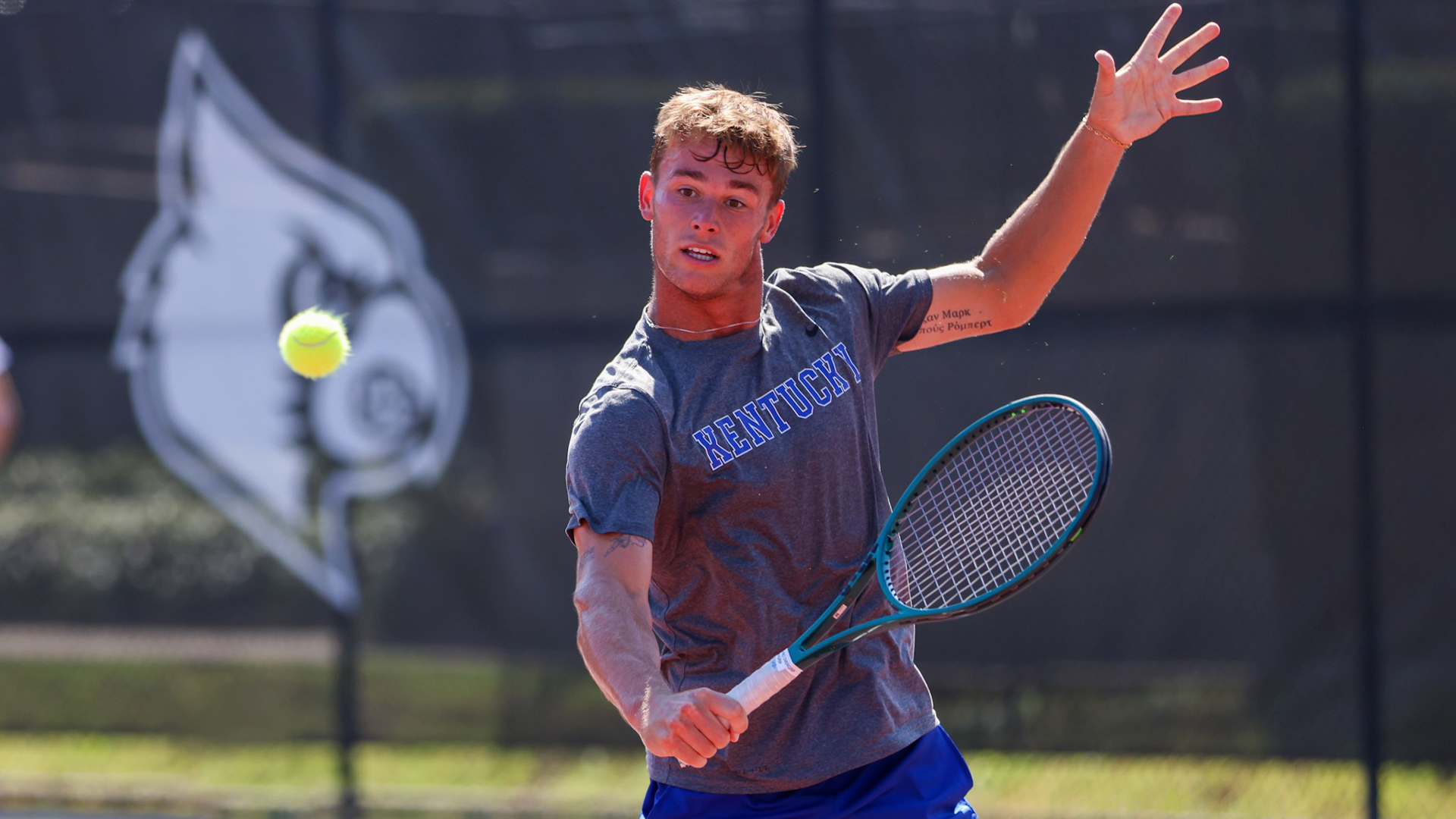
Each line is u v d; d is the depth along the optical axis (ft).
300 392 65.05
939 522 30.76
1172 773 59.57
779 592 27.81
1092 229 57.72
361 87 64.59
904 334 31.04
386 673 63.62
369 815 63.41
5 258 67.21
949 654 58.59
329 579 64.39
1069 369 57.77
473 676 62.80
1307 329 56.18
